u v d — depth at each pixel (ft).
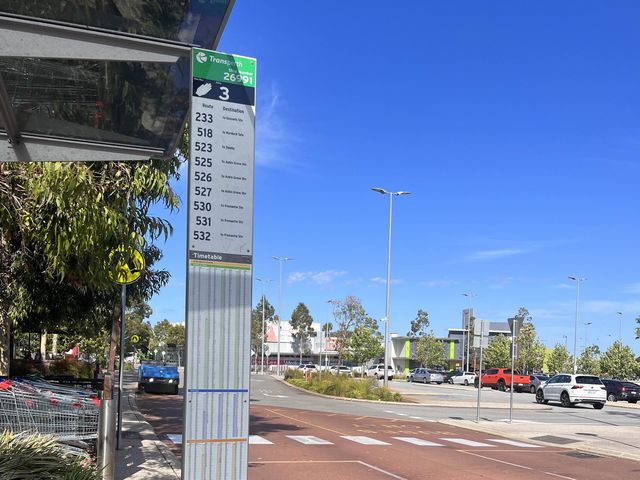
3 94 15.85
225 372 16.25
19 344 117.60
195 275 16.06
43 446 18.93
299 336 325.01
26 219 23.84
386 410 84.79
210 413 16.03
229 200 16.55
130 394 92.53
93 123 19.20
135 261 27.58
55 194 21.50
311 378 135.54
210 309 16.17
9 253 32.50
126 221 24.26
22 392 23.65
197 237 16.14
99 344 161.38
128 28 15.16
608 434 60.54
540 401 117.50
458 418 75.10
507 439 56.39
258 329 322.55
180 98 18.10
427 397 120.98
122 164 24.34
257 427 56.44
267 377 202.69
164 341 337.72
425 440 52.01
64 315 46.03
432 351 291.38
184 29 15.40
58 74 16.85
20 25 14.38
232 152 16.62
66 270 28.14
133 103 18.26
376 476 34.45
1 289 37.11
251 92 16.88
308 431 54.75
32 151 19.54
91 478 18.53
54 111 18.43
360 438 51.06
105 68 16.69
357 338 203.10
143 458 33.60
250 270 16.70
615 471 39.78
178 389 103.76
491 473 36.78
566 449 50.88
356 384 112.06
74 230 22.38
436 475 35.45
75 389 28.76
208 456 15.96
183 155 30.27
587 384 108.78
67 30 14.62
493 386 176.04
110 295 43.98
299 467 36.32
